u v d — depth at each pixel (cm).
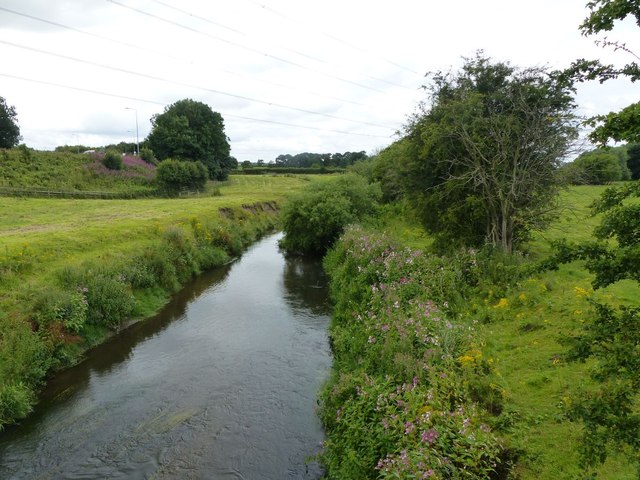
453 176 1814
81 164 5225
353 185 3172
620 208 436
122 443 939
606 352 438
